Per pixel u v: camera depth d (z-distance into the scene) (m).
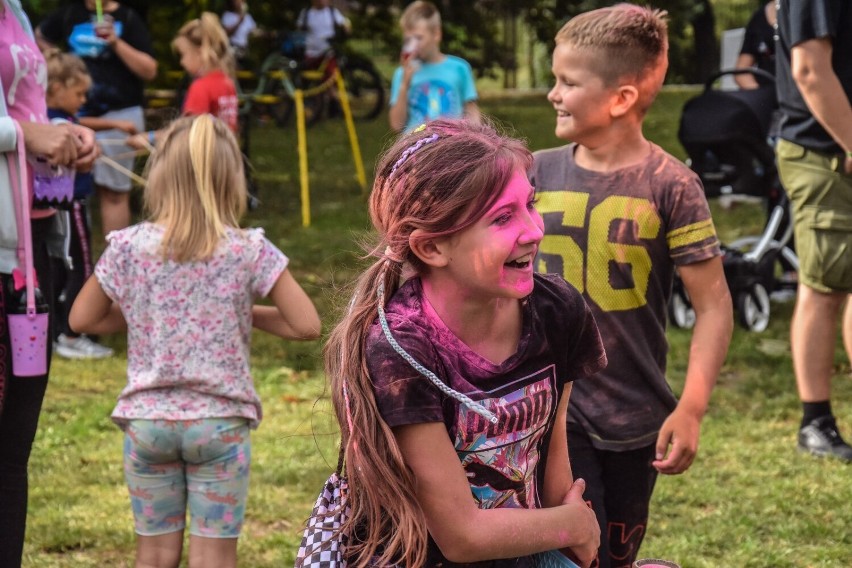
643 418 2.78
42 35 7.36
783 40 4.47
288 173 12.52
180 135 3.16
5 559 2.85
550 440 2.07
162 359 3.11
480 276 1.78
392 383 1.77
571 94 2.81
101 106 7.21
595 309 2.80
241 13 13.13
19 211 2.76
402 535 1.80
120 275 3.12
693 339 2.79
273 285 3.17
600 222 2.80
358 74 16.70
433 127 1.88
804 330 4.68
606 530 2.74
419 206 1.78
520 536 1.87
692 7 17.39
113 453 4.88
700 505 4.26
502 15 19.91
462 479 1.82
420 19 7.84
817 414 4.72
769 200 6.88
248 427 3.21
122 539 3.99
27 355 2.78
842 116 4.20
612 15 2.84
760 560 3.76
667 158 2.84
